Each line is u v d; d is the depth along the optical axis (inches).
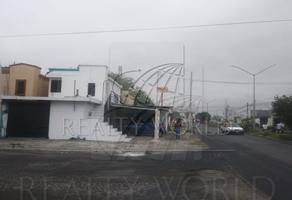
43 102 1381.6
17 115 1391.5
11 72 1514.5
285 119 1887.3
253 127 2667.3
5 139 1267.2
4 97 1354.6
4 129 1378.0
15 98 1355.8
